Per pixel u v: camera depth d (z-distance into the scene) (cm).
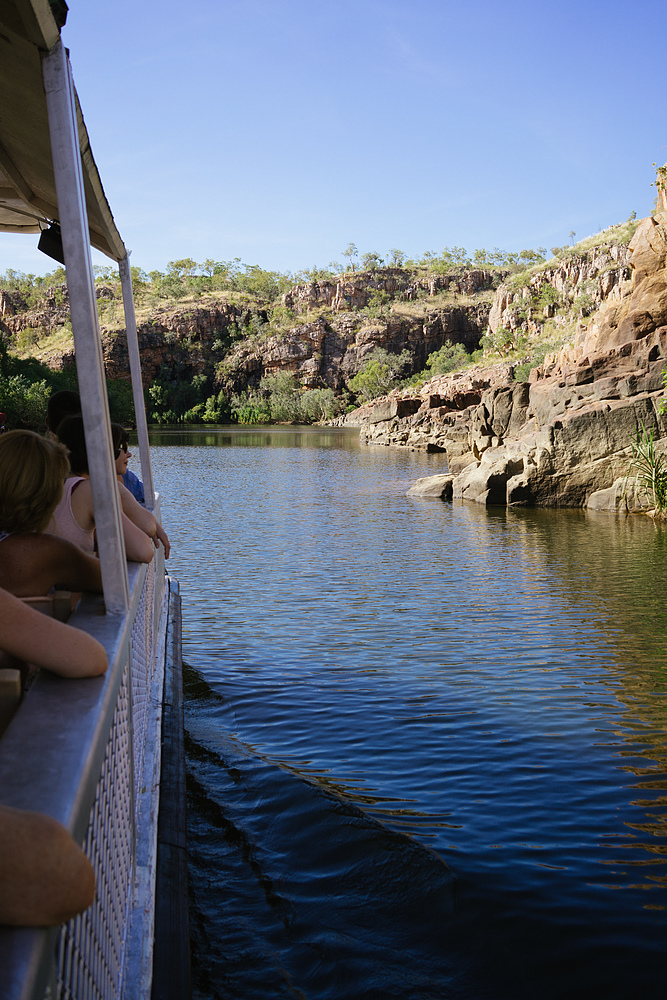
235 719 577
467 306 15538
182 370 14562
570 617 919
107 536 204
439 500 2444
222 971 294
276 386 14238
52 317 13925
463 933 316
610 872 365
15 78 214
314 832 398
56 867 92
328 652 772
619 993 281
